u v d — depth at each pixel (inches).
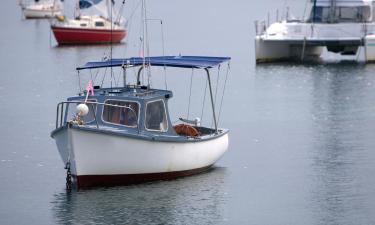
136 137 3184.1
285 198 3297.2
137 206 3127.5
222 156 3796.8
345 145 4212.6
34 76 7007.9
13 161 3875.5
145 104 3267.7
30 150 4104.3
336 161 3873.0
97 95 3280.0
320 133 4522.6
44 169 3718.0
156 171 3309.5
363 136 4434.1
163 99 3353.8
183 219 3034.0
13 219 3046.3
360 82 6609.3
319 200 3280.0
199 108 5364.2
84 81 6555.1
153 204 3152.1
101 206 3122.5
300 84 6530.5
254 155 3986.2
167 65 3533.5
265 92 6102.4
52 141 4311.0
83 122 3211.1
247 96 5900.6
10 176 3607.3
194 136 3479.3
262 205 3211.1
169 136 3292.3
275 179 3553.2
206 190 3331.7
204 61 3585.1
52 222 3006.9
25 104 5541.3
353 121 4881.9
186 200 3216.0
